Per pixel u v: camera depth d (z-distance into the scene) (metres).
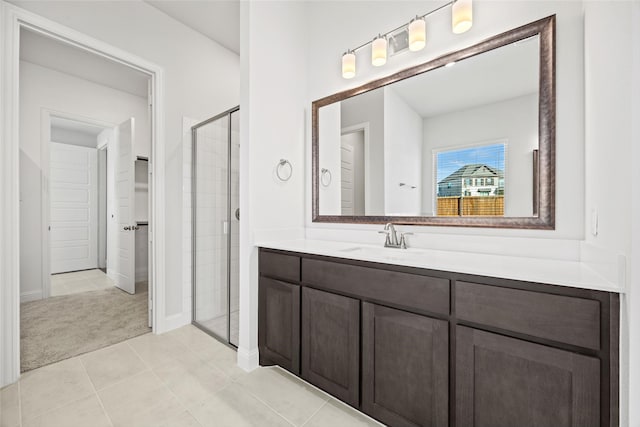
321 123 2.09
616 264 0.79
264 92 1.86
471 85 1.48
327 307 1.43
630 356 0.73
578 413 0.83
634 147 0.71
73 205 4.59
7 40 1.58
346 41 1.96
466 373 1.02
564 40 1.22
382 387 1.24
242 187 1.81
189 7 2.31
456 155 1.52
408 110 1.68
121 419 1.33
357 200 1.90
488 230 1.43
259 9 1.83
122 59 2.10
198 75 2.59
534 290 0.91
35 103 3.15
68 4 1.85
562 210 1.23
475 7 1.46
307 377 1.53
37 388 1.55
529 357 0.90
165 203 2.32
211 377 1.68
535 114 1.30
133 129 3.27
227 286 2.18
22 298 3.02
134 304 2.98
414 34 1.57
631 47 0.72
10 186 1.59
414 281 1.15
